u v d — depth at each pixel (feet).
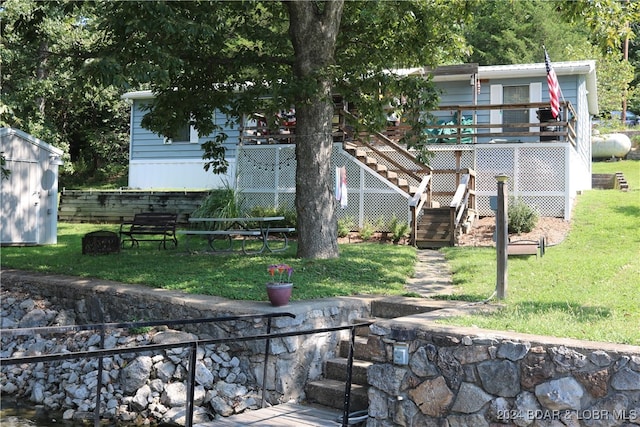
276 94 34.35
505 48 105.70
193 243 50.60
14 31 37.01
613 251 36.86
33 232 50.11
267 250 41.93
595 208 51.19
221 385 24.09
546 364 16.46
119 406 23.81
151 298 28.86
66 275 35.99
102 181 104.06
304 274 32.48
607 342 16.51
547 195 50.24
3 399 25.84
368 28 40.63
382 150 56.70
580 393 15.92
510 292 26.63
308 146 37.11
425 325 18.98
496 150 52.26
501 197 25.13
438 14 40.16
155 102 42.06
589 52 94.89
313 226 37.06
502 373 17.08
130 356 25.46
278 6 42.70
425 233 46.47
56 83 71.15
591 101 76.43
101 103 87.97
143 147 76.74
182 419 22.66
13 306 34.09
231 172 71.05
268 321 23.27
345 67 39.99
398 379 18.92
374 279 32.14
